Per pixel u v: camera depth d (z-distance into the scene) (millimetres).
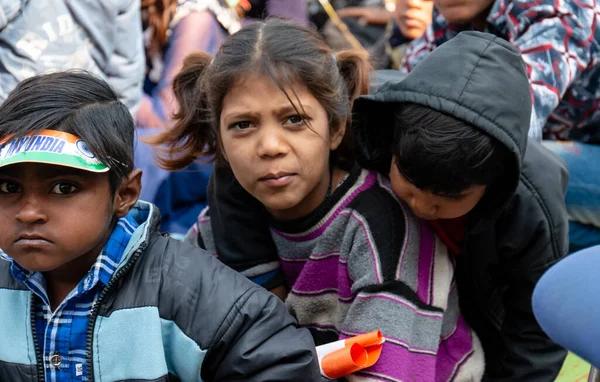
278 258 1494
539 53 1741
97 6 2010
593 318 718
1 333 1174
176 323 1148
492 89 1181
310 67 1259
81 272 1173
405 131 1210
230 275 1189
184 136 1508
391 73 1570
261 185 1281
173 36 2252
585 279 751
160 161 1648
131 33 2092
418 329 1289
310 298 1420
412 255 1318
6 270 1210
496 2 1856
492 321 1528
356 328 1278
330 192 1410
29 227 1060
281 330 1173
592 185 1953
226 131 1292
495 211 1288
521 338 1482
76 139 1062
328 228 1376
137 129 2053
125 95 2113
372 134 1355
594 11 1839
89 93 1120
